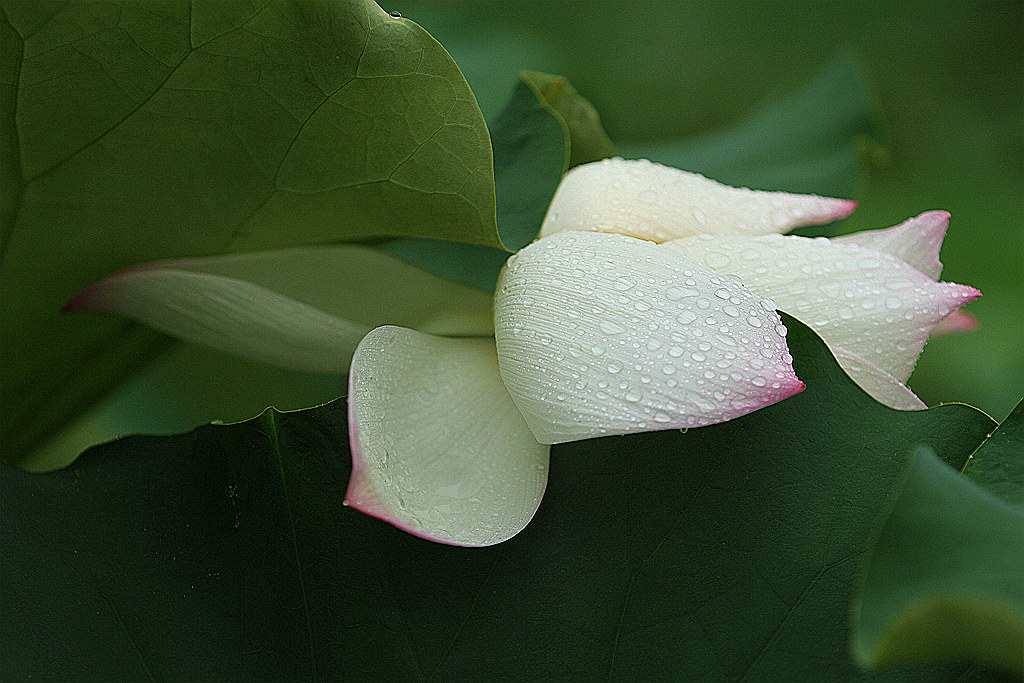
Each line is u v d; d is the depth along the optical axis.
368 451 0.66
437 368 0.69
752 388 0.65
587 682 0.68
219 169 0.71
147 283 0.74
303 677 0.69
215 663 0.69
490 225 0.71
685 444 0.68
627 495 0.68
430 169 0.70
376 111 0.69
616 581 0.68
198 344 0.76
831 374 0.68
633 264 0.67
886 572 0.61
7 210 0.71
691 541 0.68
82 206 0.72
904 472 0.67
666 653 0.67
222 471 0.69
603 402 0.65
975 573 0.61
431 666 0.68
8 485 0.69
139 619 0.69
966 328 0.76
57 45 0.68
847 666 0.66
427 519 0.66
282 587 0.69
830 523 0.67
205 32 0.68
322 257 0.75
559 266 0.67
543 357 0.66
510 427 0.68
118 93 0.69
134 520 0.69
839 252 0.69
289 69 0.68
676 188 0.71
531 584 0.68
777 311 0.67
